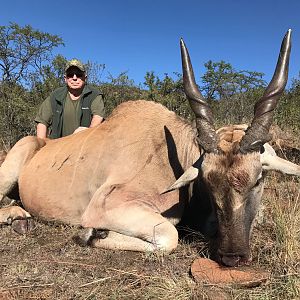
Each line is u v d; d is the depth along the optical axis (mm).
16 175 2473
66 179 2227
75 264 1688
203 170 1660
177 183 1788
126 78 4840
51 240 1991
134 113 2215
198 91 1766
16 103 4379
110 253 1812
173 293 1415
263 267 1574
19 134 4375
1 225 2191
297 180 2596
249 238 1625
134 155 2064
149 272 1594
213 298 1383
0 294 1485
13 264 1692
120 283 1515
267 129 1639
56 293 1475
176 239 1787
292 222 1793
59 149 2352
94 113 2947
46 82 4793
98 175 2133
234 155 1608
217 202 1607
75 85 2914
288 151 3299
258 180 1647
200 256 1732
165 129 2117
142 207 1904
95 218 1953
